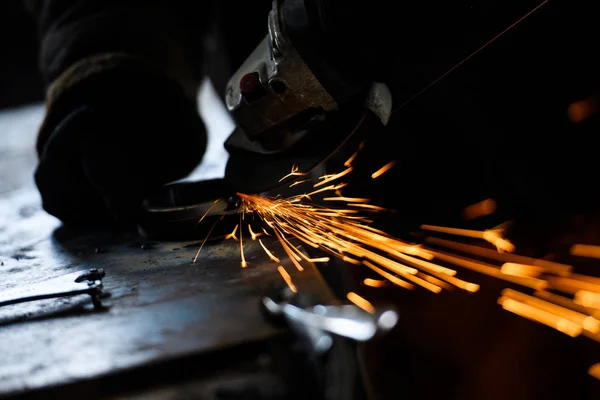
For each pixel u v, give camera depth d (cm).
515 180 201
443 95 196
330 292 124
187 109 172
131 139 159
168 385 100
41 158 160
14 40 398
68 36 180
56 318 113
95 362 98
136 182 156
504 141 200
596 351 202
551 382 205
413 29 121
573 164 204
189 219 148
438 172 194
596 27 192
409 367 199
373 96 132
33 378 95
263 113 135
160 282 127
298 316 108
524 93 200
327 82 125
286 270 128
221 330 105
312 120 134
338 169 175
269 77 128
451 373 202
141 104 164
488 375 205
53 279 128
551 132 203
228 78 215
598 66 197
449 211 193
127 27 181
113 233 163
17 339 106
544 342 206
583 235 204
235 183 144
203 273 130
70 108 163
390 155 186
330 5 119
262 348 107
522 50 196
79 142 156
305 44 122
